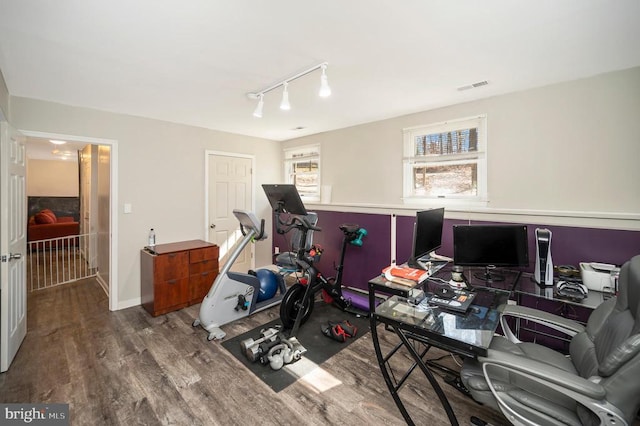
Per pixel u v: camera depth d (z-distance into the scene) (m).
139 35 1.70
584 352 1.50
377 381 2.10
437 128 3.19
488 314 1.68
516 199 2.69
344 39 1.76
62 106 2.96
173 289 3.30
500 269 2.54
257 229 2.87
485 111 2.83
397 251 3.46
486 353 1.31
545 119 2.52
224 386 2.03
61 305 3.47
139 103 2.98
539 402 1.25
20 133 2.56
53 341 2.62
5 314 2.17
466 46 1.85
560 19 1.55
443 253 3.06
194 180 4.00
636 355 1.08
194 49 1.87
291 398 1.92
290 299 2.88
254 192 4.75
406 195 3.44
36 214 6.99
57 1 1.38
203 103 2.99
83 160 5.72
